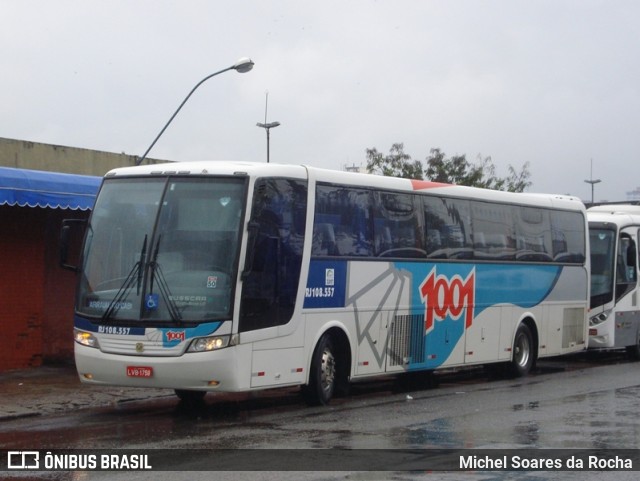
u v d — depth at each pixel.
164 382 12.45
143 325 12.52
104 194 13.47
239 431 11.90
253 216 12.77
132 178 13.36
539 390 16.92
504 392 16.59
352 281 14.77
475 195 17.91
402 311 15.91
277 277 13.23
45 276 18.25
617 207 25.55
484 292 18.06
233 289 12.52
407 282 16.02
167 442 11.05
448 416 13.38
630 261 23.05
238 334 12.54
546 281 20.00
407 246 16.03
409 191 16.17
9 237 17.44
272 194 13.23
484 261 18.05
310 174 13.98
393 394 16.34
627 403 14.94
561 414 13.62
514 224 19.05
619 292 22.77
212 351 12.34
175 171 13.12
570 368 21.72
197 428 12.18
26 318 17.75
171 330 12.41
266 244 13.05
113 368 12.65
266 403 14.86
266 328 13.01
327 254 14.24
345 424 12.55
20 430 12.05
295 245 13.61
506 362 19.08
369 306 15.14
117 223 13.16
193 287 12.54
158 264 12.70
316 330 14.03
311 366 14.08
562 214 20.70
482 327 18.02
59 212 18.44
